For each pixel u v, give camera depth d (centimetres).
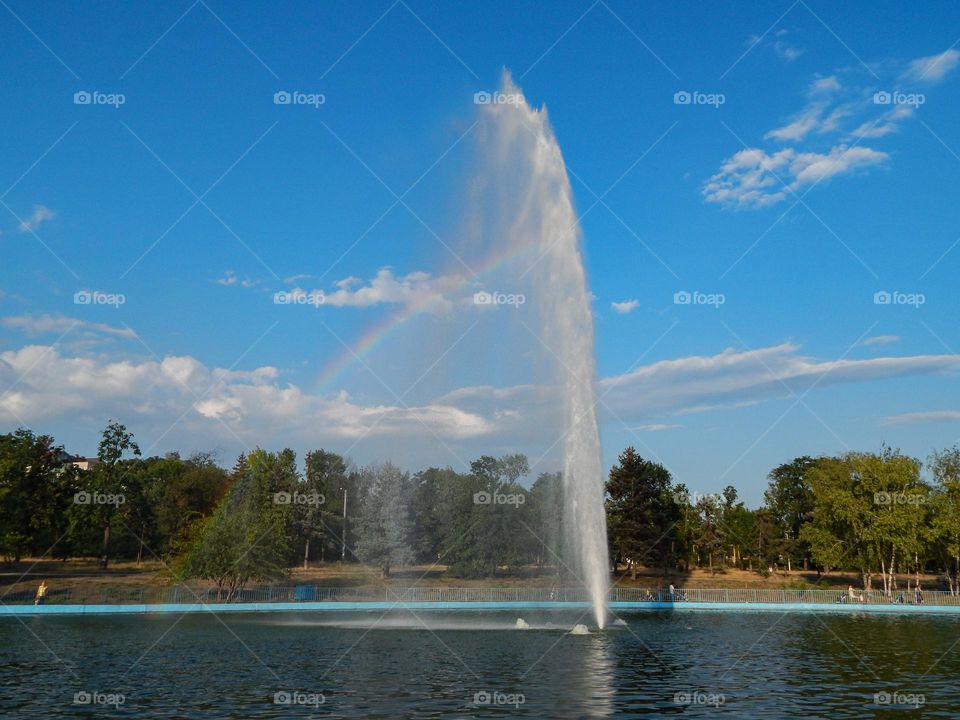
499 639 4172
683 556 11219
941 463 9188
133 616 5528
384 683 2738
